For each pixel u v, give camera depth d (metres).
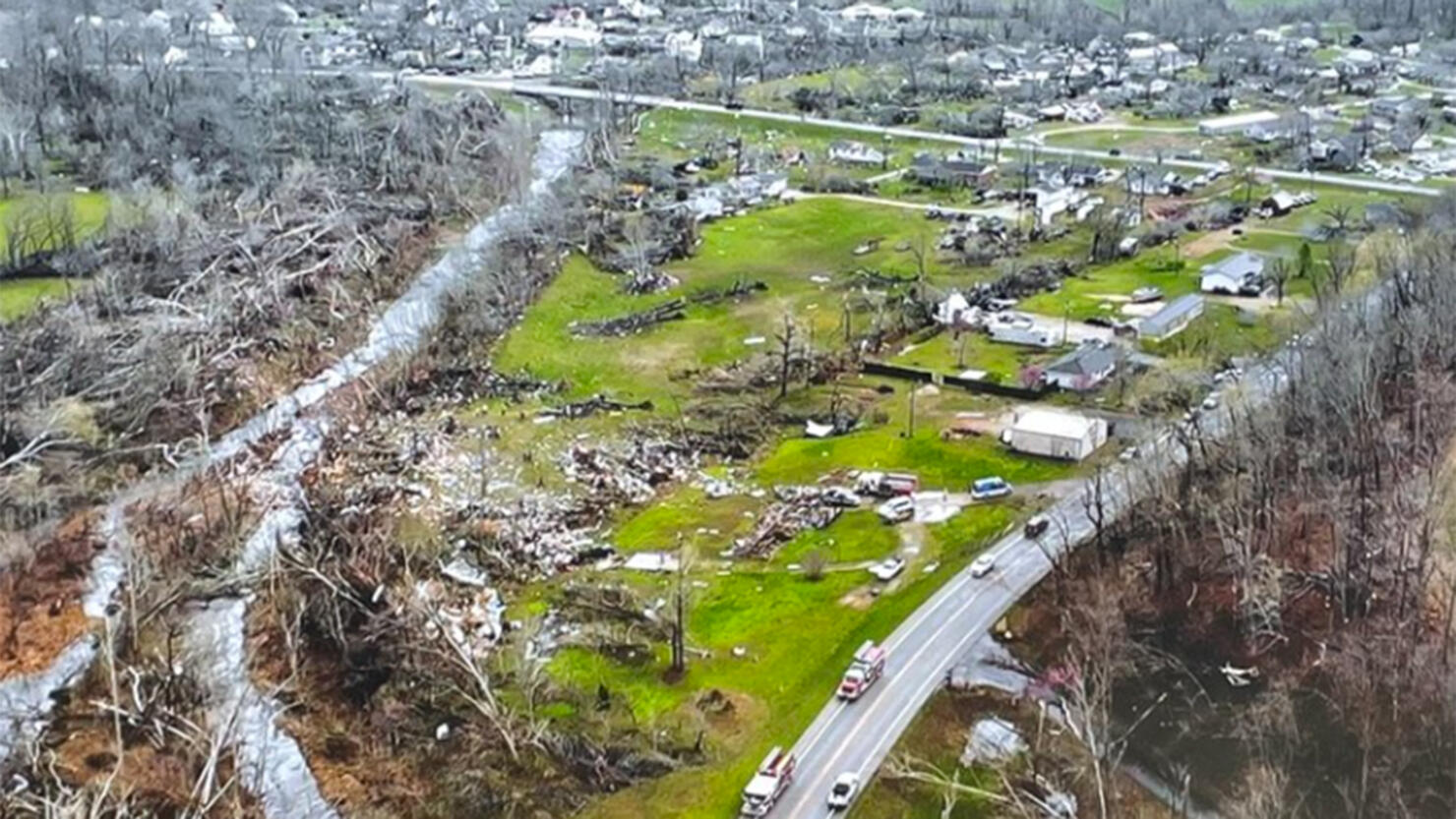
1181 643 98.06
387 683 100.25
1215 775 87.00
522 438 139.12
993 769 87.56
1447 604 95.00
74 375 138.00
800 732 90.94
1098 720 89.38
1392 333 128.25
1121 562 104.88
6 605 110.69
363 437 140.88
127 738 95.44
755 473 130.62
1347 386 115.12
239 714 95.00
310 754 95.06
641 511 124.81
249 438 140.50
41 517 121.19
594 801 87.56
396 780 92.50
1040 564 107.25
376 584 109.06
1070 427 127.12
